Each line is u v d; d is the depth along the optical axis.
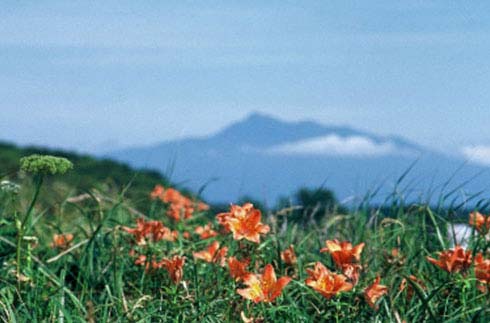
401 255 3.00
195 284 2.74
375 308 2.54
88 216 3.35
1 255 2.96
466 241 3.04
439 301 2.74
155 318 2.71
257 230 2.68
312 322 2.60
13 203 2.83
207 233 3.14
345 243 2.60
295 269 2.95
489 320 2.58
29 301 2.74
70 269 3.08
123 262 2.95
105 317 2.60
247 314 2.63
